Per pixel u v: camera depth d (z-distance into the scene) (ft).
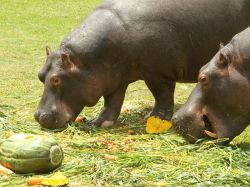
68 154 42.55
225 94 43.14
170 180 37.06
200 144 43.98
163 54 52.01
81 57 50.93
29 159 37.55
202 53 53.06
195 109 43.98
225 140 43.45
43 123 50.85
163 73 53.06
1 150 38.60
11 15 135.23
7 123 51.44
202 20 52.19
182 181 36.68
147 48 51.72
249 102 43.01
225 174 37.60
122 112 59.21
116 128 52.75
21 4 148.25
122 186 35.73
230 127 43.52
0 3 147.95
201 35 52.39
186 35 52.19
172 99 54.65
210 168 39.22
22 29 120.67
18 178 37.17
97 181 36.50
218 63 43.47
